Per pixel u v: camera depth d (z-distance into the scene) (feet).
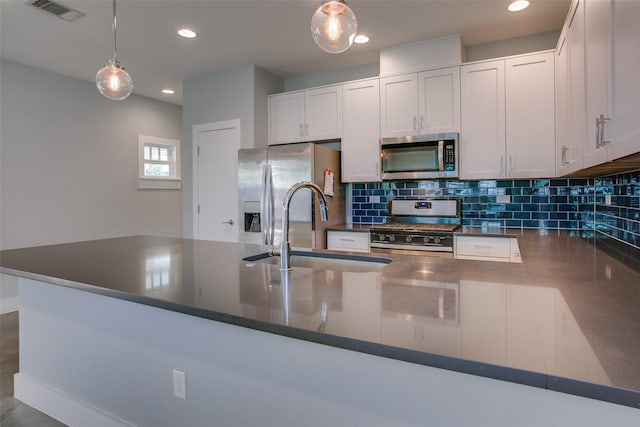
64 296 6.38
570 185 10.20
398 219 12.23
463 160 10.37
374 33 10.30
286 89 14.20
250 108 12.77
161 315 5.06
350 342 2.64
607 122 4.39
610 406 2.51
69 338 6.35
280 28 10.01
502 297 3.51
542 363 2.19
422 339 2.57
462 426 3.01
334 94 12.09
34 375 6.97
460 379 3.02
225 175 13.35
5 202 12.34
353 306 3.33
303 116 12.60
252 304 3.43
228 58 12.11
